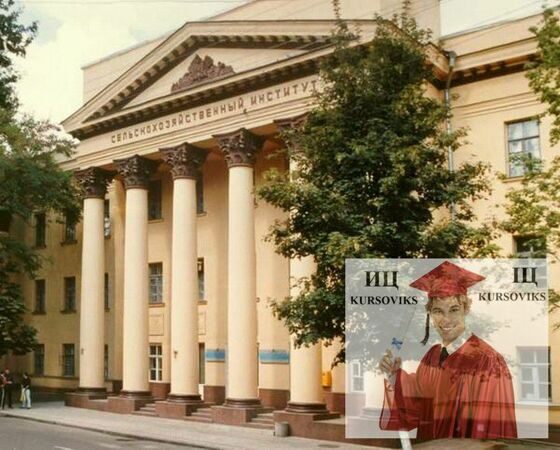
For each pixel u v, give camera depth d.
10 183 30.20
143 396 28.09
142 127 28.81
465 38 23.00
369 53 15.67
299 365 22.33
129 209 28.97
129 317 28.47
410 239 14.36
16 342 32.12
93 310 30.70
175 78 27.91
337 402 23.69
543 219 15.71
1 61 15.62
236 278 24.69
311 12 25.67
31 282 37.91
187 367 26.27
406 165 14.41
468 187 15.18
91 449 18.88
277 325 26.25
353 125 15.12
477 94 22.80
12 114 30.50
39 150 31.25
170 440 20.84
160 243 31.08
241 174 25.20
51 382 35.91
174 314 26.64
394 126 14.94
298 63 23.67
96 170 30.98
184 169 27.16
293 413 21.94
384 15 23.45
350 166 14.83
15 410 29.36
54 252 36.75
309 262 22.34
